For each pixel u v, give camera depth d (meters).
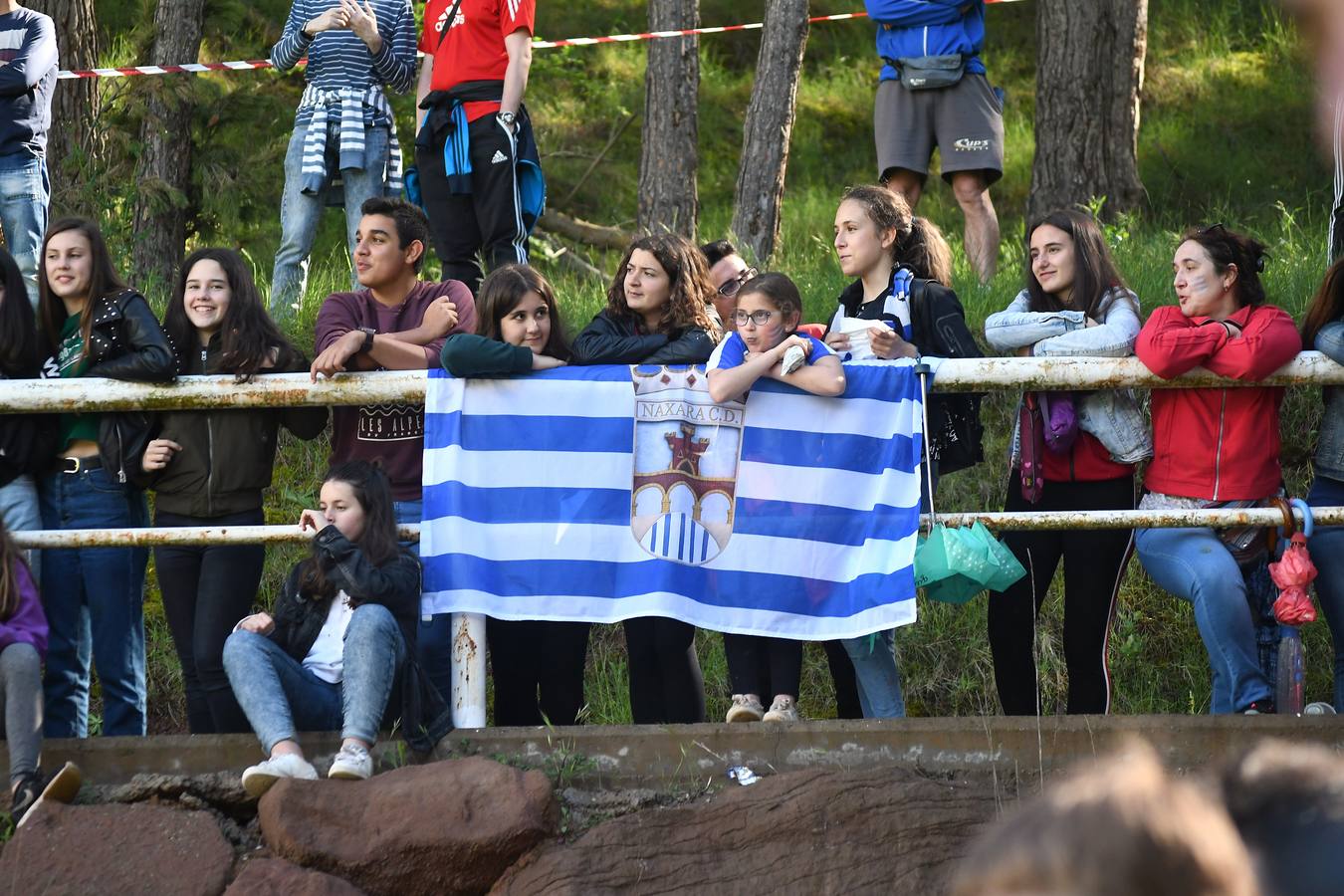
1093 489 15.20
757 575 14.53
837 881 12.34
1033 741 13.84
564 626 15.19
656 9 32.84
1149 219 39.25
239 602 14.39
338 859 12.12
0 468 14.52
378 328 15.73
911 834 12.52
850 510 14.61
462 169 20.16
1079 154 32.88
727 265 18.06
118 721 14.96
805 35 31.67
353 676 13.07
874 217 15.44
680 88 32.47
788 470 14.62
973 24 24.42
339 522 13.77
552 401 14.59
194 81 30.94
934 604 19.78
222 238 32.03
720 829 12.72
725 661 19.28
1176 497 14.76
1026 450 15.15
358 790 12.61
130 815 12.72
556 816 12.79
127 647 15.01
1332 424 15.16
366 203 15.76
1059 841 3.49
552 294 15.20
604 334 15.17
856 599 14.44
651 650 14.97
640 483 14.59
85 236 14.88
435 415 14.48
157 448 14.43
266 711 13.02
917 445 14.51
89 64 30.28
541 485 14.58
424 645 15.05
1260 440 14.64
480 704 14.30
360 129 23.20
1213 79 48.19
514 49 20.09
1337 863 4.02
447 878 12.28
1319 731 13.73
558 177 43.91
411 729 13.48
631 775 13.78
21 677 13.29
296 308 23.30
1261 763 4.39
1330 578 15.00
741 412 14.67
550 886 12.14
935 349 15.23
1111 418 14.88
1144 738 13.80
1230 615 14.12
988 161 24.48
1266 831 4.18
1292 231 30.28
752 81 50.31
